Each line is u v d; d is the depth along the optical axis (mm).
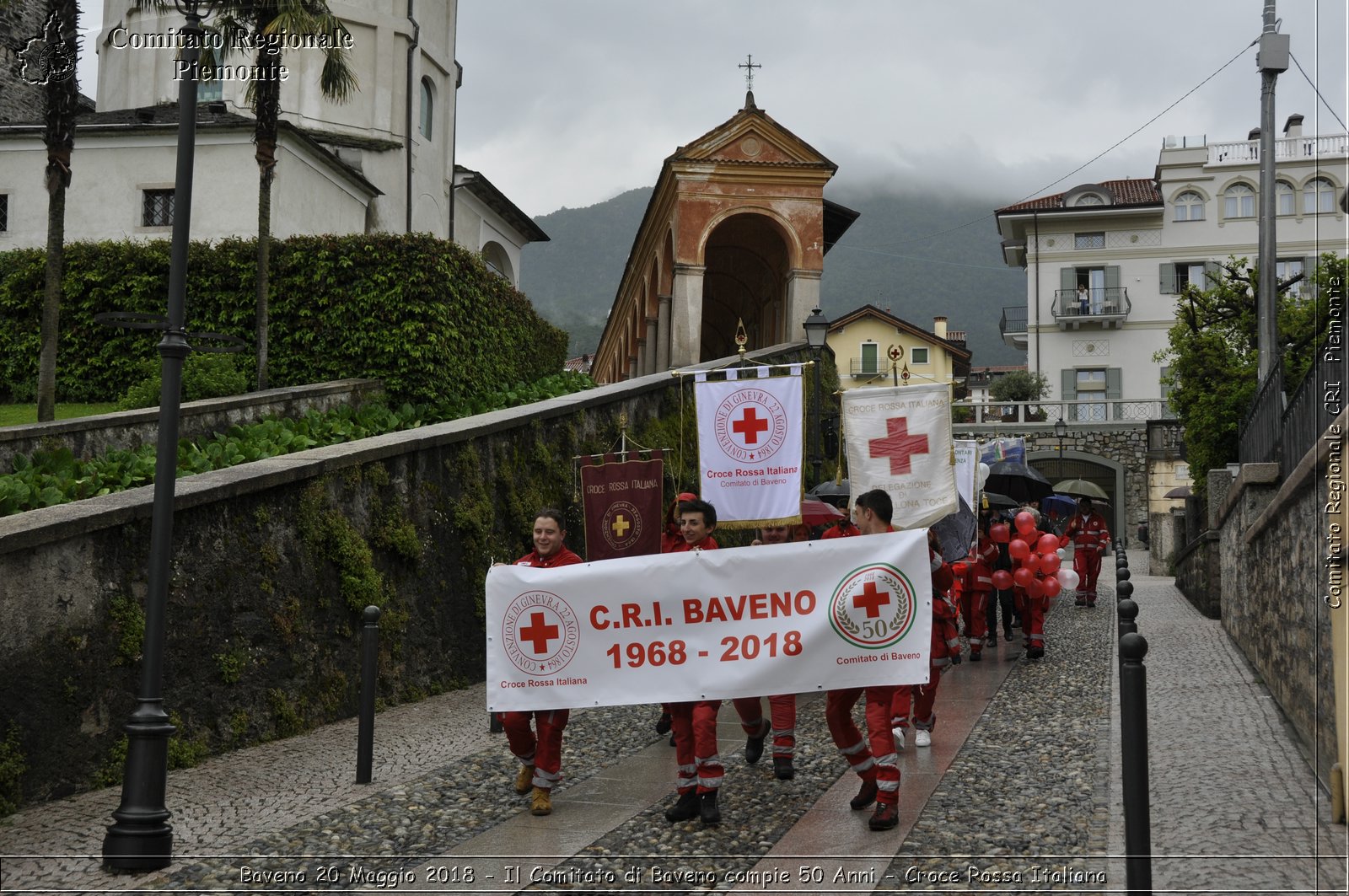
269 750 9273
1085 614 19703
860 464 10203
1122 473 45469
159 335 19656
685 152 28438
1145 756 4957
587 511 10773
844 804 7082
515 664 7117
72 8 15156
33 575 7676
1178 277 52438
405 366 18625
